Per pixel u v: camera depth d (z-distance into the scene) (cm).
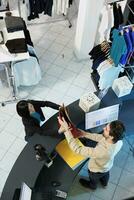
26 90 464
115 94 317
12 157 387
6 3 522
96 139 281
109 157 271
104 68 406
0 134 409
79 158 306
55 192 306
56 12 563
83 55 507
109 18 420
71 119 296
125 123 351
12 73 410
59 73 495
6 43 392
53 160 316
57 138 288
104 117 298
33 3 506
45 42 544
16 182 263
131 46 355
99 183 366
